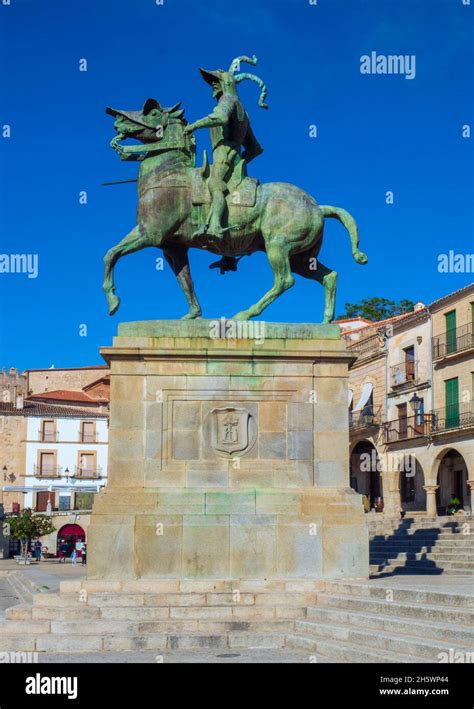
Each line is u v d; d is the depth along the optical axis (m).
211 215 12.64
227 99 12.83
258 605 10.97
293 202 13.04
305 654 9.47
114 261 12.84
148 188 12.89
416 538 23.34
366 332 54.69
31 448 65.38
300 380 12.53
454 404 42.66
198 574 11.68
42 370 77.25
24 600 18.88
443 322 44.25
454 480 44.19
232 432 12.30
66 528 59.56
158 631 10.30
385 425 48.16
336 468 12.37
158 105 13.23
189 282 13.47
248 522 11.85
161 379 12.38
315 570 11.78
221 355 12.40
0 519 53.16
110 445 12.20
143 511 11.84
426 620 9.20
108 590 11.35
